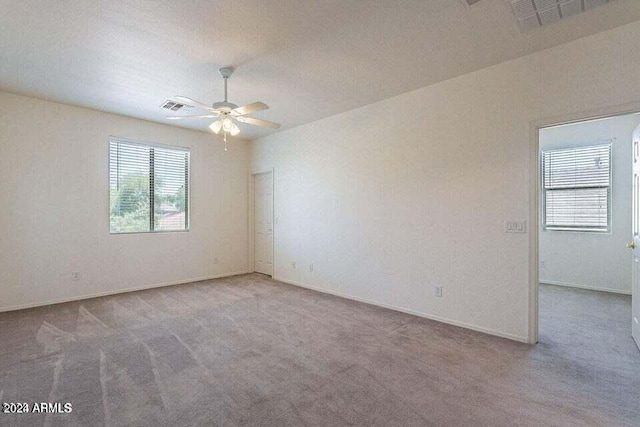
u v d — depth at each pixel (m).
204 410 1.94
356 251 4.36
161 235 5.16
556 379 2.28
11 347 2.81
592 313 3.76
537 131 2.86
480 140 3.19
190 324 3.42
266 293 4.74
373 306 4.08
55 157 4.19
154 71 3.22
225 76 3.19
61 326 3.34
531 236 2.88
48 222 4.14
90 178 4.47
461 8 2.22
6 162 3.86
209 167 5.75
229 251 6.03
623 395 2.08
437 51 2.82
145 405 1.98
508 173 3.01
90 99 4.05
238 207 6.17
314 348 2.81
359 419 1.86
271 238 5.96
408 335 3.10
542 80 2.81
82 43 2.68
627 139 4.71
